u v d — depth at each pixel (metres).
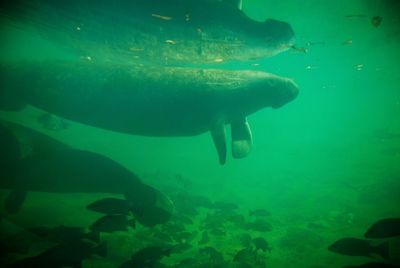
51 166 8.64
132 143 30.36
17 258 6.25
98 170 9.06
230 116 9.88
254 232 9.97
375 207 11.90
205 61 16.03
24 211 9.23
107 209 6.05
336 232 9.64
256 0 16.39
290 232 9.53
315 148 29.55
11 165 8.41
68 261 4.96
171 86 9.13
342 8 18.53
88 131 35.41
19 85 9.90
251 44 12.43
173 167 21.33
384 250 5.38
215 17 10.38
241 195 14.97
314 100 132.62
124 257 7.32
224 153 8.25
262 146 32.75
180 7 9.98
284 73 45.28
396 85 72.62
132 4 10.44
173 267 6.68
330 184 16.17
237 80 9.80
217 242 8.95
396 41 28.97
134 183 9.44
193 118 9.49
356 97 124.88
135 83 9.10
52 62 9.93
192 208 9.90
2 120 9.02
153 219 8.36
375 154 22.61
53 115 10.45
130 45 14.62
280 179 18.11
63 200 10.94
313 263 7.61
